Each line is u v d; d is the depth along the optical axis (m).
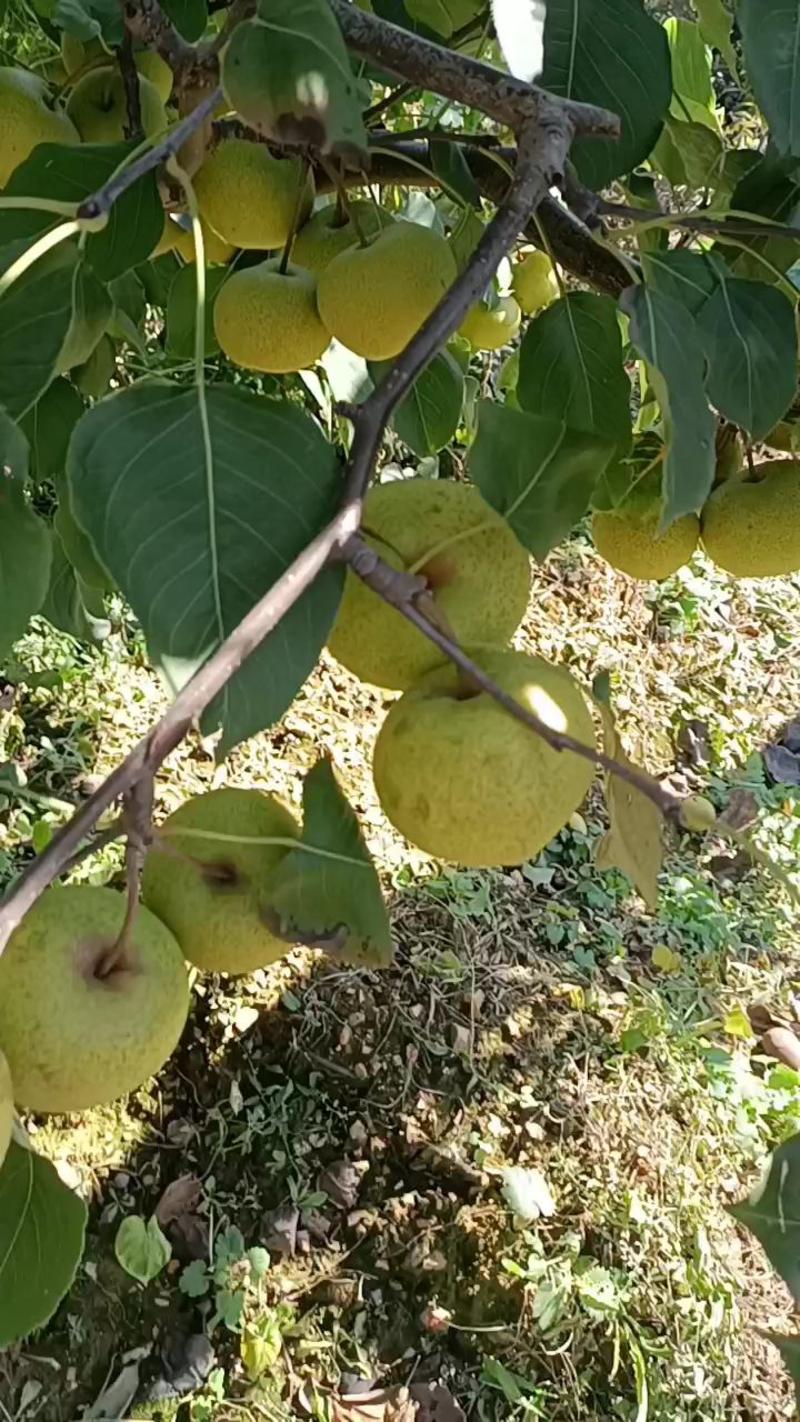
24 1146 0.66
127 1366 1.91
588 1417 2.02
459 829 0.64
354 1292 2.06
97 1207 1.99
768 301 0.98
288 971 2.33
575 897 2.73
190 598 0.64
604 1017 2.49
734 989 2.68
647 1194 2.25
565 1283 2.08
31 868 0.49
